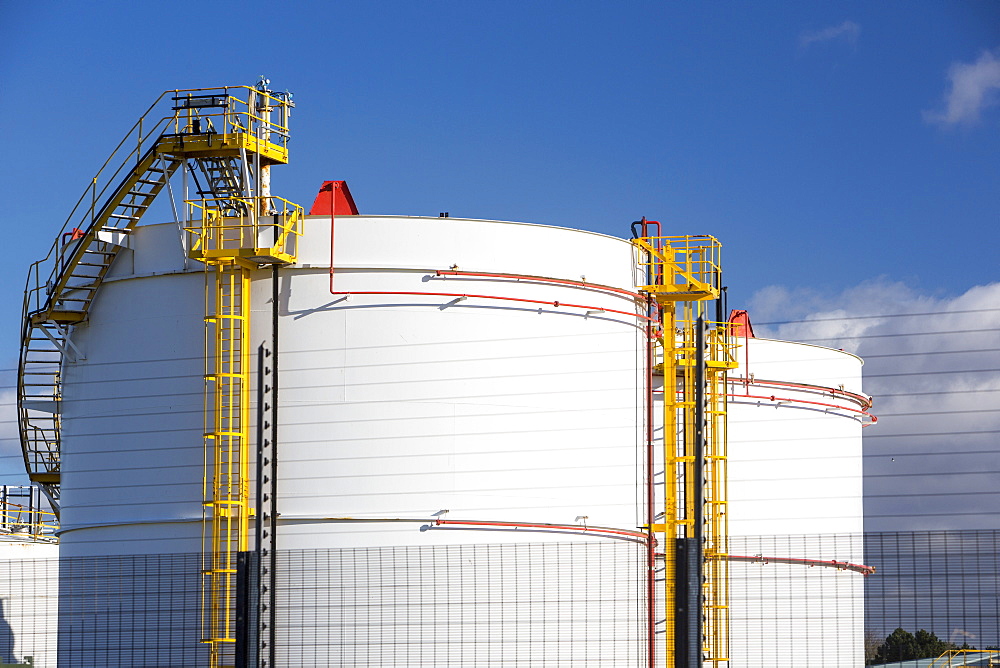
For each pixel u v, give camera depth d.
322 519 30.59
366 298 31.25
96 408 33.47
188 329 32.19
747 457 43.31
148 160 32.69
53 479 37.53
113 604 31.94
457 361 31.28
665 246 36.09
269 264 31.42
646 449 34.31
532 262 32.25
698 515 24.61
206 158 33.06
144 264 33.12
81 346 34.34
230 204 32.94
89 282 34.41
